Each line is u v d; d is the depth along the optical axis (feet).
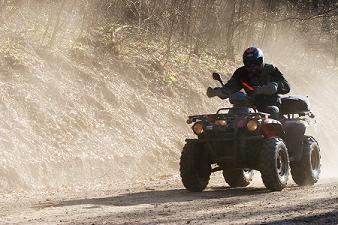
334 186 77.10
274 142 71.72
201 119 74.49
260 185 85.76
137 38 156.15
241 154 73.20
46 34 134.31
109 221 52.70
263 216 53.42
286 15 212.64
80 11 147.64
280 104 78.69
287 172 73.87
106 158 106.83
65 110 113.91
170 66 151.23
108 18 153.89
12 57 117.50
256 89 74.18
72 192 80.64
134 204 64.75
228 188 81.35
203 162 75.46
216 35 180.24
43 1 145.89
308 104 81.00
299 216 52.26
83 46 136.26
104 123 117.29
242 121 71.82
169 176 105.91
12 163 93.15
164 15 165.27
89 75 126.82
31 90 112.57
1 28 128.98
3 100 106.11
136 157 111.96
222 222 50.78
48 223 52.47
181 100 141.90
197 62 162.50
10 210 61.72
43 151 100.37
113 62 136.77
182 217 54.24
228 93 76.74
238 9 185.88
